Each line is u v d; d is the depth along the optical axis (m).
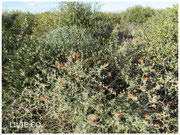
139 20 5.84
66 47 2.42
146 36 3.17
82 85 1.92
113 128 1.59
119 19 6.81
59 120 1.73
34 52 2.23
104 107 1.80
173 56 2.47
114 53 2.59
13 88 1.96
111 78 2.37
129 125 1.59
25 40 2.55
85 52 2.58
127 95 1.90
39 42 2.52
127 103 1.73
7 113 1.85
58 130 1.69
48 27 3.88
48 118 1.83
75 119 1.72
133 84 1.89
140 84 2.01
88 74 2.11
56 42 2.68
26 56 2.21
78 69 2.05
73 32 3.06
